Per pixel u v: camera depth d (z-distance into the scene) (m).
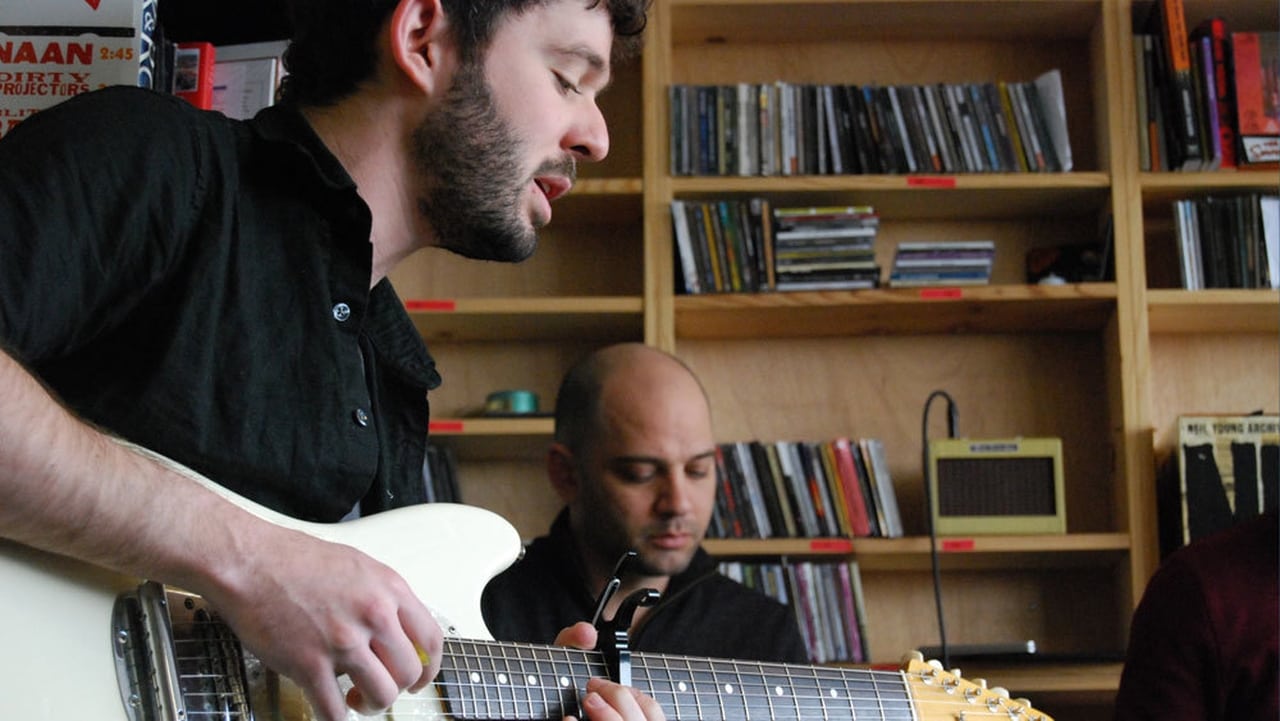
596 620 1.32
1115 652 3.01
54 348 0.99
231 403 1.11
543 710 1.20
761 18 3.45
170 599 1.01
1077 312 3.32
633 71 3.55
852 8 3.41
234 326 1.12
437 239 1.30
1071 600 3.35
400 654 0.98
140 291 1.05
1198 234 3.27
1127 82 3.32
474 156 1.24
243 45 1.79
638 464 2.35
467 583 1.21
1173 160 3.26
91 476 0.89
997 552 3.17
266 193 1.17
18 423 0.85
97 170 1.00
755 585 3.12
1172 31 3.28
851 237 3.21
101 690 0.95
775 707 1.36
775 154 3.27
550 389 3.47
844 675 1.41
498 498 3.45
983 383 3.44
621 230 3.52
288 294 1.17
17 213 0.94
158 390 1.08
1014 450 3.17
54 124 1.01
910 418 3.43
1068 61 3.53
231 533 0.94
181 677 1.00
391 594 0.99
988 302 3.22
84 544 0.90
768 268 3.21
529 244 1.32
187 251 1.10
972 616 3.35
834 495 3.15
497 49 1.24
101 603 0.97
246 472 1.12
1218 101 3.25
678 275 3.28
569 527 2.46
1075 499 3.37
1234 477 3.07
